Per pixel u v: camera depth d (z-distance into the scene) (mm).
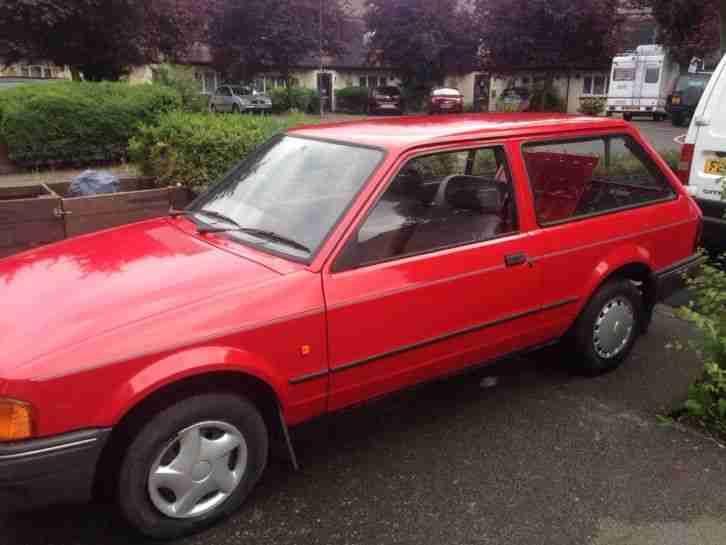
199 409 2816
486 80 43500
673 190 4828
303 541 2959
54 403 2506
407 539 2980
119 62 21266
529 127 4016
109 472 2814
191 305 2830
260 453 3086
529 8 31469
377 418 4027
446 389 4402
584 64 34469
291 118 8789
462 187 3678
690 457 3648
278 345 2984
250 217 3600
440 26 37688
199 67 39562
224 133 7055
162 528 2861
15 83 14352
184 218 3896
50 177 10930
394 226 3393
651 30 38531
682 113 28016
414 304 3395
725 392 3895
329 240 3182
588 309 4332
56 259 3420
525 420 4012
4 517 3082
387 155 3430
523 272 3842
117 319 2727
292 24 34938
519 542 2975
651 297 4742
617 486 3381
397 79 44562
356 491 3314
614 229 4324
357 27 41000
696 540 3002
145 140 7535
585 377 4578
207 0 33312
